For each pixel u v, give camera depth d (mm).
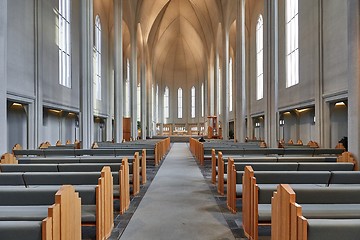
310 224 2383
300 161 7145
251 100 27453
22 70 12578
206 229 4777
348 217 3711
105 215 4371
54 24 16203
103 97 26812
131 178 7371
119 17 21984
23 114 13938
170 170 11320
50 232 2629
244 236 4492
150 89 39000
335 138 12906
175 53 47094
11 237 2494
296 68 16984
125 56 35875
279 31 19828
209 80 37812
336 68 12000
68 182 4891
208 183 8625
